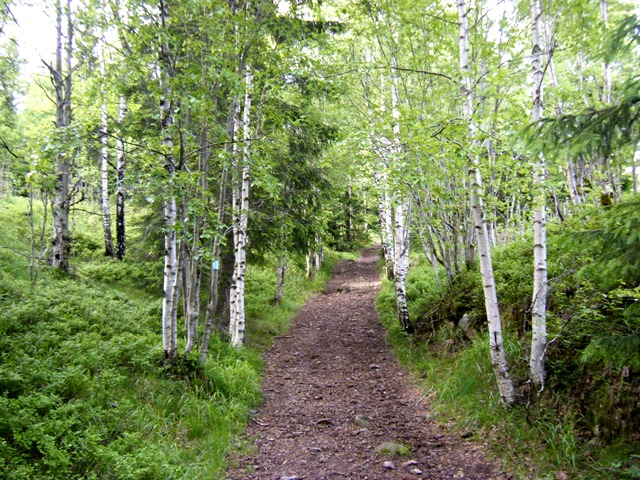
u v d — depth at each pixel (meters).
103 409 5.23
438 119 7.54
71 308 8.01
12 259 11.98
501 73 6.67
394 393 7.84
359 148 7.55
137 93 7.25
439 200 8.99
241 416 6.47
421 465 5.13
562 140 3.80
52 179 8.70
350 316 14.74
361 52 10.58
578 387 5.29
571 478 4.33
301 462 5.30
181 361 6.94
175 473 4.45
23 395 4.86
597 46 6.25
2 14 7.96
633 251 3.35
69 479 3.95
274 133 9.08
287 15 7.62
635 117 3.39
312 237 12.55
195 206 6.33
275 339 11.80
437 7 8.36
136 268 12.76
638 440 4.29
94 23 7.29
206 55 6.79
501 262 9.19
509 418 5.48
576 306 5.71
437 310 10.39
